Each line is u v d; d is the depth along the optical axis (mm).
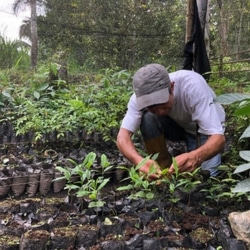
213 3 14250
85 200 1877
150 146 2258
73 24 11977
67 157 2932
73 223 1722
